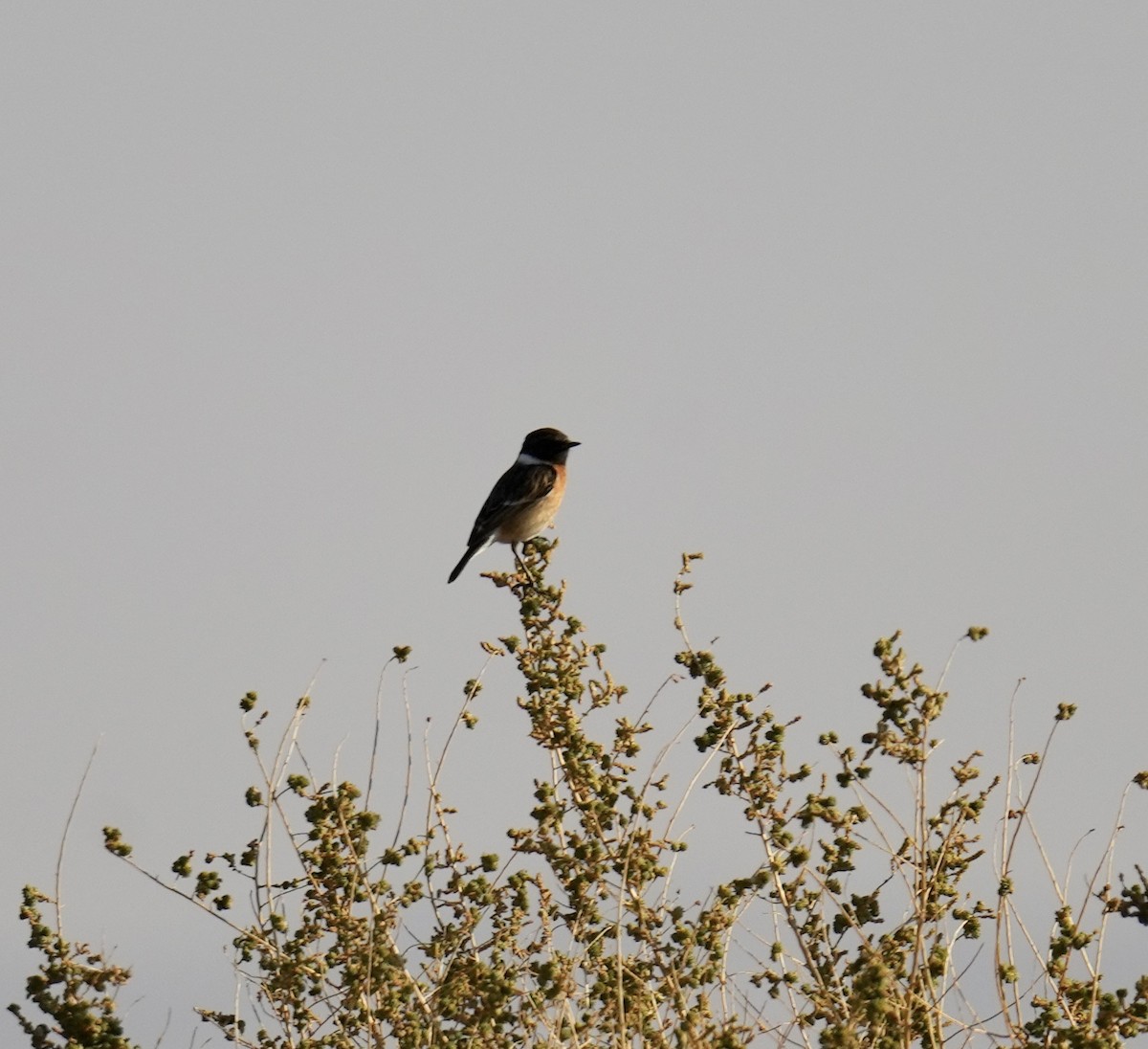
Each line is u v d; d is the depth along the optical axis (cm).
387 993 1105
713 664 1201
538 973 1088
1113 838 1146
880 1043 1032
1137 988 1102
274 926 1152
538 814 1170
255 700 1165
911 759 1115
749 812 1166
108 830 1129
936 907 1143
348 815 1159
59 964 1101
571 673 1255
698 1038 1028
